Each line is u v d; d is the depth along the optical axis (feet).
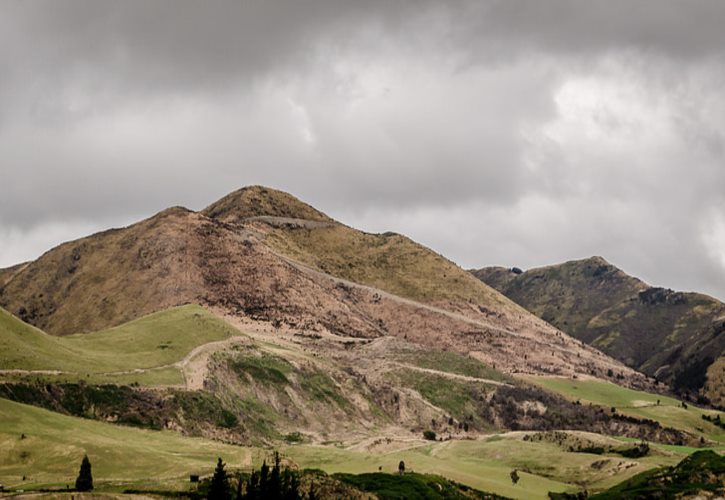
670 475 597.93
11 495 426.10
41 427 589.32
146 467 542.98
